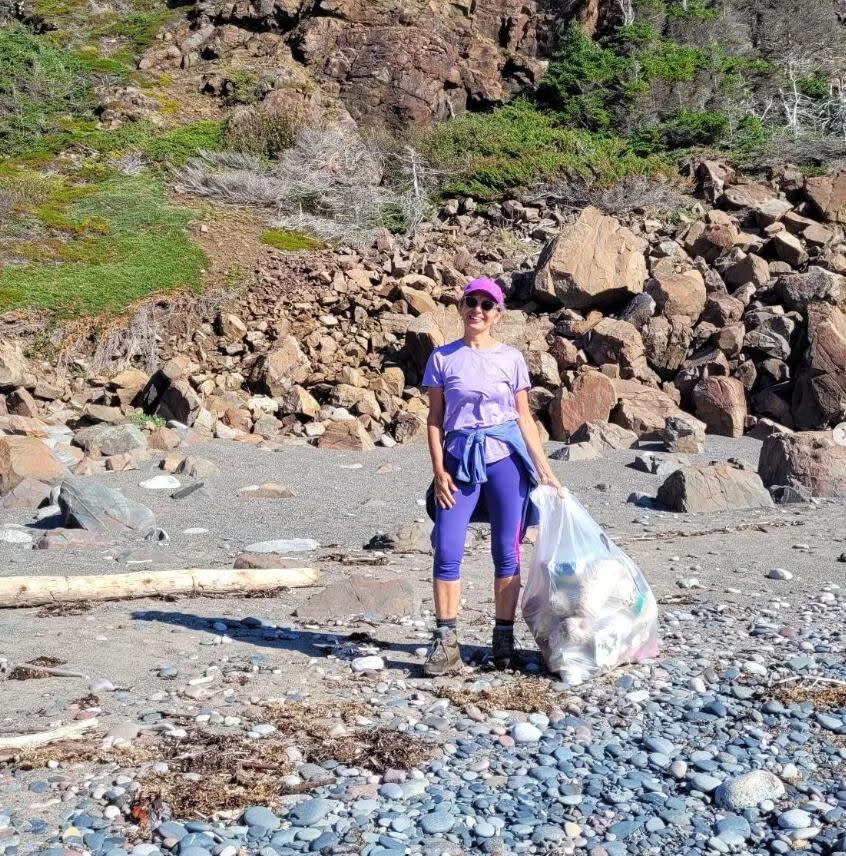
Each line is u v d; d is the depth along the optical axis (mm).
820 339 15719
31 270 18156
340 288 18484
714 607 6332
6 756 3799
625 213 21641
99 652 5172
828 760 3936
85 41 28469
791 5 29938
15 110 24406
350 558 7949
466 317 4945
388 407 15328
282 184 22172
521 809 3479
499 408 4910
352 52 26234
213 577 6559
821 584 7062
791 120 25688
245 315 17750
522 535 5066
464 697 4605
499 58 27500
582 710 4461
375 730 4160
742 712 4441
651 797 3576
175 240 19609
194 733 4070
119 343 16578
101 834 3242
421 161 23484
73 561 7535
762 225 20141
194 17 28766
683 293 17203
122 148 23516
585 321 17516
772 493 10898
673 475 10500
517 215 21891
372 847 3193
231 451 12844
